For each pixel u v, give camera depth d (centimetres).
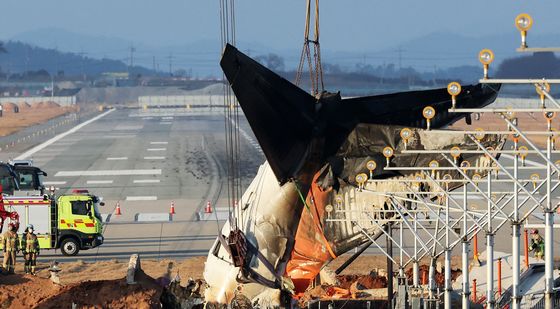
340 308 12144
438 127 10750
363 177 10400
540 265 13275
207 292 11025
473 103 10788
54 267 11350
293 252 11106
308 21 11394
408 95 10625
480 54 7031
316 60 11444
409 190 10900
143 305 10412
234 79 9262
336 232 11000
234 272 10794
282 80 9612
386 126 10556
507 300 12331
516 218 8462
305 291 12412
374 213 11038
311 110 10044
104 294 10531
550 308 7881
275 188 10600
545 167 8438
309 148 10175
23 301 10662
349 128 10319
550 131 7712
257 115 9581
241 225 10888
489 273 9144
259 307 10788
